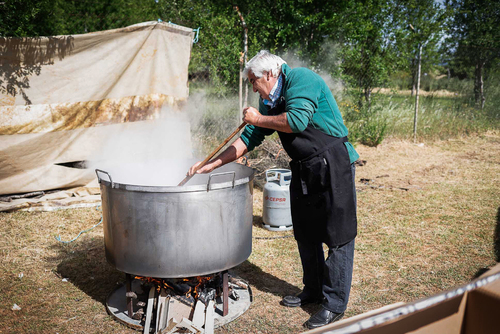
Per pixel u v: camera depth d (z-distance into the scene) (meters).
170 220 2.13
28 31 7.04
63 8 9.62
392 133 8.85
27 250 3.55
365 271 3.17
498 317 1.03
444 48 12.76
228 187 2.21
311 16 8.17
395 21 9.55
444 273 3.10
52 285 2.96
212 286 2.60
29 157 4.63
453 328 1.10
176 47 5.20
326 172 2.26
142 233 2.16
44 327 2.44
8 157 4.52
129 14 10.77
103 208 2.34
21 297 2.78
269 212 4.05
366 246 3.63
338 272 2.39
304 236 2.53
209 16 8.08
